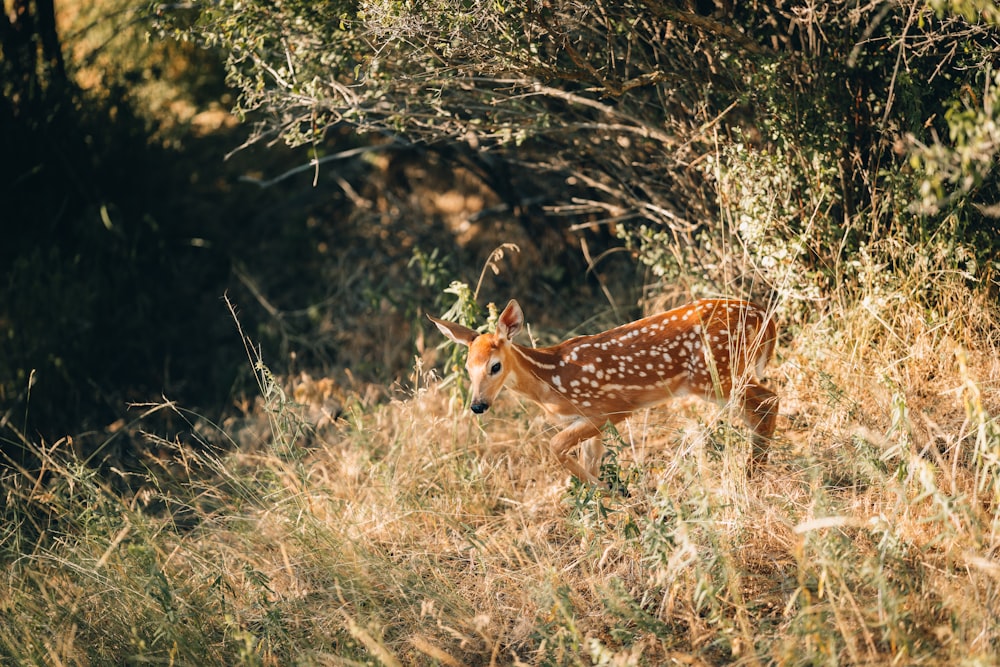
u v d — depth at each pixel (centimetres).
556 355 997
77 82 1784
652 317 991
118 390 1541
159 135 1867
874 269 1043
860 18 1045
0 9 1645
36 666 841
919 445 941
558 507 998
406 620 861
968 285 1062
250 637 782
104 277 1630
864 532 823
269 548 998
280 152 1930
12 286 1552
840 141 1065
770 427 970
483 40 1030
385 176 1905
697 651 756
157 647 861
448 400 1209
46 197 1708
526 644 825
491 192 1808
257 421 1370
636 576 861
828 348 1045
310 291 1709
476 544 913
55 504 1105
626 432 1089
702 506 798
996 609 705
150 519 1042
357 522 995
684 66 1123
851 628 729
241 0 1122
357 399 1296
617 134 1259
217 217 1831
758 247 1059
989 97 773
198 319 1678
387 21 1009
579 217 1584
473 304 1113
